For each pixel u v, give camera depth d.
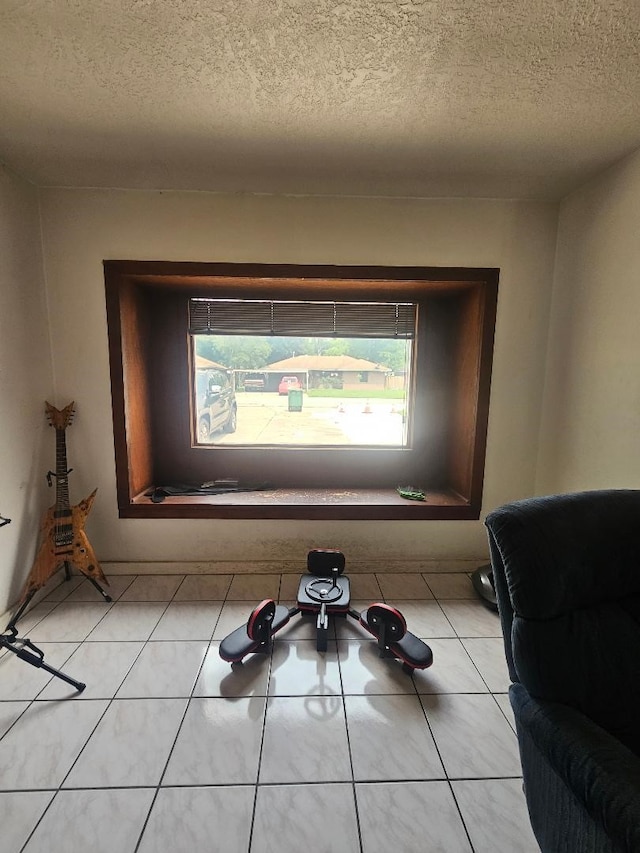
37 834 1.04
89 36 1.11
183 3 1.01
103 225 2.01
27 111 1.41
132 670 1.58
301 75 1.24
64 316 2.07
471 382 2.28
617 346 1.70
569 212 2.01
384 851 1.01
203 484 2.53
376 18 1.05
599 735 0.80
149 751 1.25
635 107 1.37
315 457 2.59
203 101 1.36
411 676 1.57
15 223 1.84
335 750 1.26
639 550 0.99
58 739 1.29
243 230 2.04
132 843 1.02
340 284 2.18
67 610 1.95
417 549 2.34
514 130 1.50
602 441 1.79
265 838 1.03
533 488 2.31
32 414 1.97
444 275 2.10
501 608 1.01
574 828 0.80
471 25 1.07
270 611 1.68
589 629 0.92
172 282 2.20
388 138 1.57
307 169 1.80
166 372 2.49
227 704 1.43
